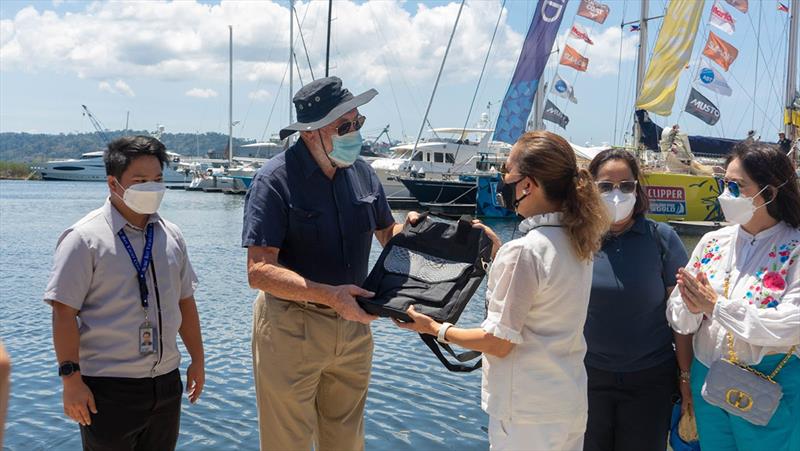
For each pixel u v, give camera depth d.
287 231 3.37
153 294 3.22
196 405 6.26
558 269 2.60
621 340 3.43
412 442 5.52
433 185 31.39
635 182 3.44
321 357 3.42
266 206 3.26
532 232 2.66
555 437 2.65
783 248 3.10
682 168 24.94
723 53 23.41
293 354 3.38
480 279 3.06
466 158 38.28
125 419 3.17
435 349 3.01
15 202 46.34
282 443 3.45
